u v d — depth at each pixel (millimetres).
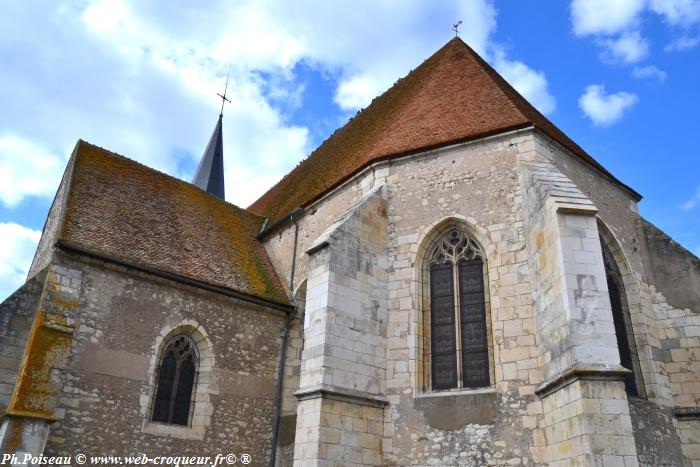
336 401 10703
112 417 11641
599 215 13148
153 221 15367
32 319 11898
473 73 16062
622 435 8125
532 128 12414
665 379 12086
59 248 12055
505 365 10688
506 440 10141
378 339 11930
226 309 14297
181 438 12484
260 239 18672
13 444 9922
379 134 16391
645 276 13289
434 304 12234
